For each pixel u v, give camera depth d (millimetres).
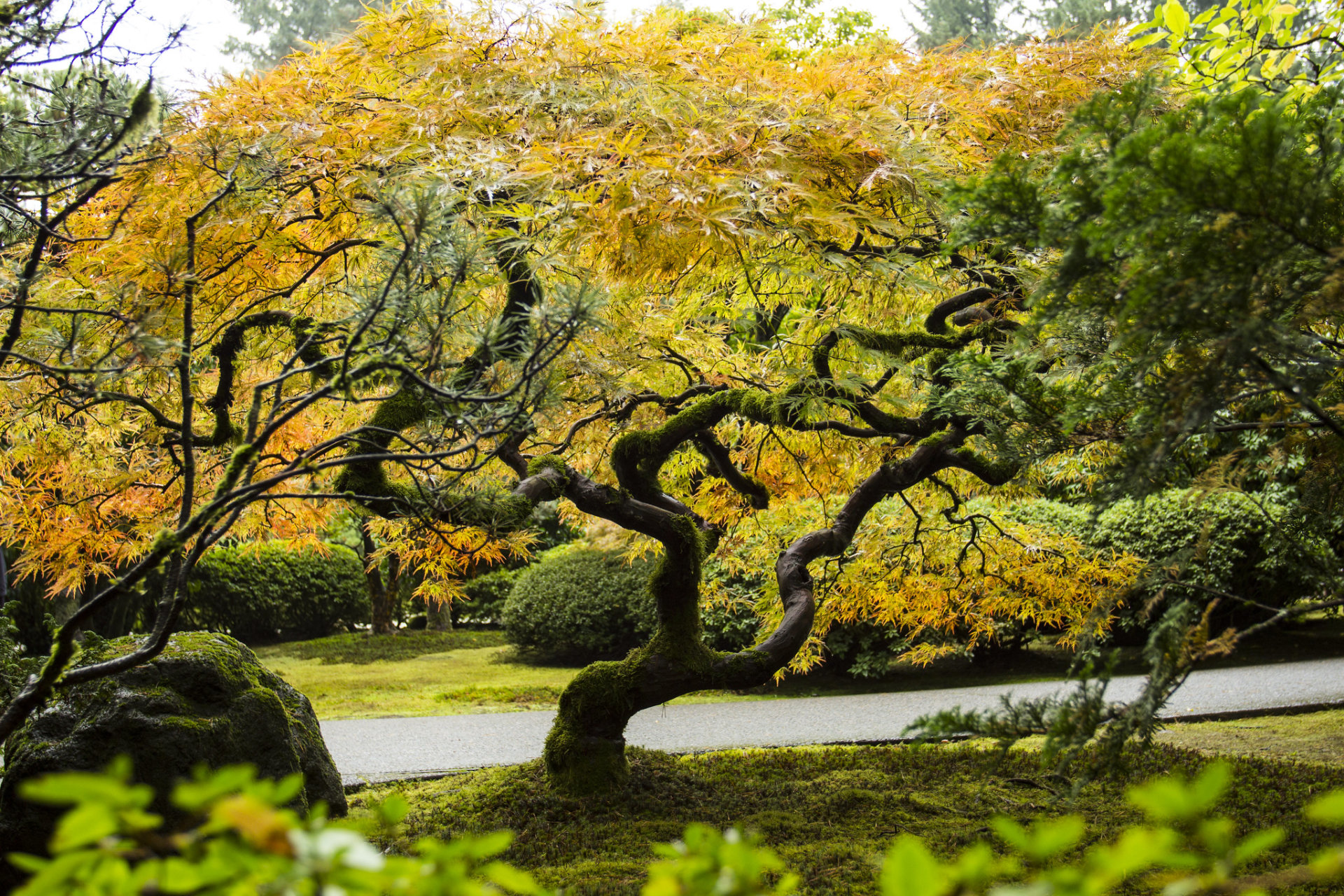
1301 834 4078
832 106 4176
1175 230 1950
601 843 4344
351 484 3945
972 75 4879
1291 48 5996
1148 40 5492
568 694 5188
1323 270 2107
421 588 5391
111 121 2912
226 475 2477
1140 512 10039
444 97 4156
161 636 2621
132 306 2783
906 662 11438
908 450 5828
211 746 4531
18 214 3012
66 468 4605
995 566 6016
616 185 3631
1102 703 2209
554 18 4398
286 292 4141
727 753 6445
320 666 13289
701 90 4309
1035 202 2188
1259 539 9656
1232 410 3385
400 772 6684
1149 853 767
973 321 5336
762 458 5988
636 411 6000
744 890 941
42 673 2473
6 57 2713
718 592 6992
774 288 5406
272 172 3715
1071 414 2648
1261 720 7285
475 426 2652
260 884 872
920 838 4270
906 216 4621
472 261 2779
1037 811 4605
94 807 796
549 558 13633
